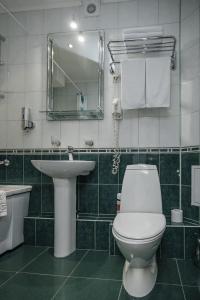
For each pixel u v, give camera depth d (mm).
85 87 2447
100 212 2387
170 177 2295
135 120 2375
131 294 1482
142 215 1787
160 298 1449
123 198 2008
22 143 2559
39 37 2572
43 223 2305
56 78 2508
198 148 2094
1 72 2623
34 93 2561
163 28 2350
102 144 2416
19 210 2271
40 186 2500
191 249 2016
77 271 1777
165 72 2188
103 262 1931
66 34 2514
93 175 2410
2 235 2051
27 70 2582
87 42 2477
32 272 1761
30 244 2316
